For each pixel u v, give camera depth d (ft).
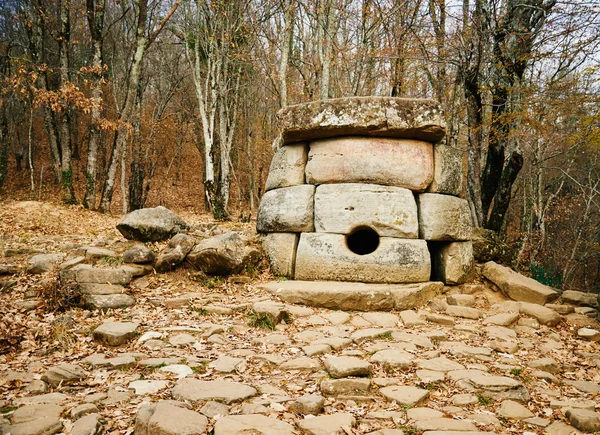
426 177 25.81
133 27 77.51
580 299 23.82
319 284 23.56
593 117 31.32
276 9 62.18
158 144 104.78
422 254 24.62
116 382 13.10
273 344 17.06
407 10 48.29
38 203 51.29
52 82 78.84
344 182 25.61
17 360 14.94
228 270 25.25
